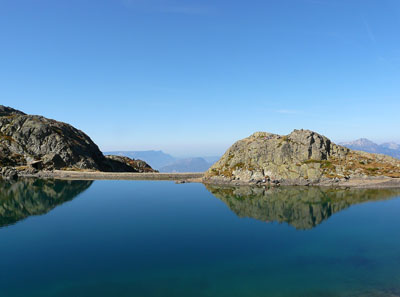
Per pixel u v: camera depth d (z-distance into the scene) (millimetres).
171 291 39688
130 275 45094
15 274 45875
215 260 51125
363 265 47969
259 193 121125
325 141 156125
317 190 123188
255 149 160000
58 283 42531
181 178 175250
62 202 106312
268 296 37750
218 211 90875
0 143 192875
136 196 118188
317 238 63094
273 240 62188
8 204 102562
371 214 83250
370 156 155250
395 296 37125
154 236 65688
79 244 60500
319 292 38719
